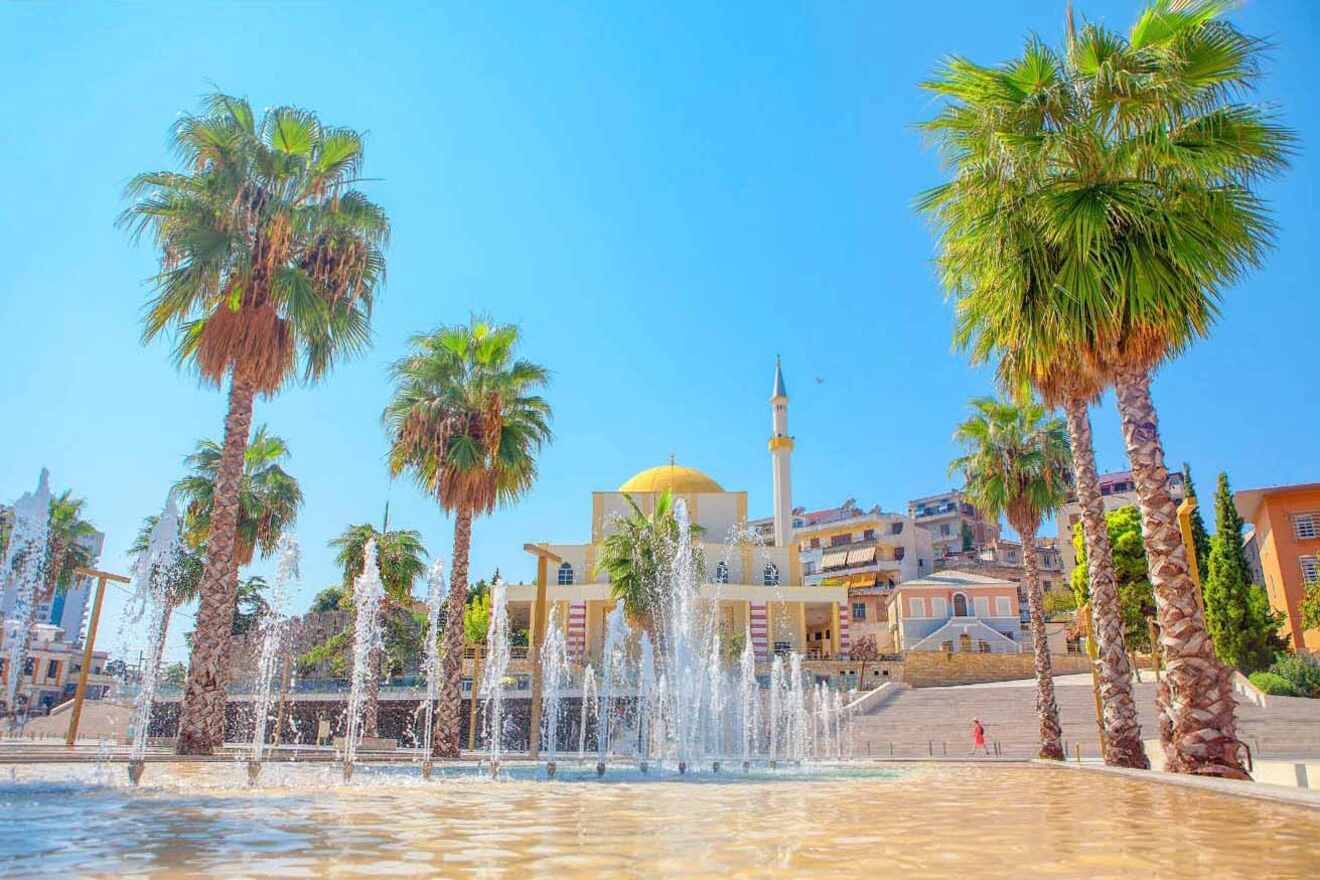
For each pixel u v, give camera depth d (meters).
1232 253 12.68
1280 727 28.70
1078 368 14.34
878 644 66.56
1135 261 12.48
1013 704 35.84
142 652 23.73
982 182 13.83
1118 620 17.73
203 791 10.63
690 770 18.33
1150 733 29.83
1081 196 12.80
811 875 4.91
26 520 18.45
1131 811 8.66
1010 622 57.38
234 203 18.27
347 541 36.12
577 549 53.53
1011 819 8.01
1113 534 49.03
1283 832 6.89
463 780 13.96
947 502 89.06
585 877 4.81
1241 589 42.50
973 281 14.80
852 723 35.00
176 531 29.91
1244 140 12.62
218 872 4.85
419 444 24.02
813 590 51.53
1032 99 13.46
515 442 24.81
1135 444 13.02
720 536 54.22
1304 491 45.16
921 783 13.75
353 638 40.69
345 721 34.81
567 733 33.12
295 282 18.62
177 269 18.33
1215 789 10.55
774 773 17.28
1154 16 12.95
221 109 18.72
